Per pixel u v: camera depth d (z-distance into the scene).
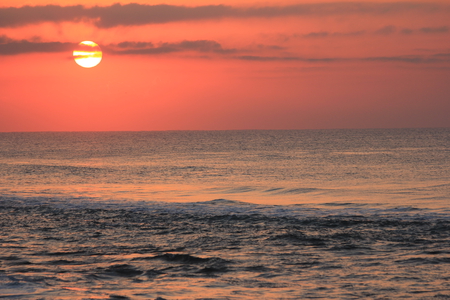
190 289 9.10
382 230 16.06
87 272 10.64
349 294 8.80
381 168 55.56
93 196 28.80
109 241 14.63
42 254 12.71
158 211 21.31
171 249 13.40
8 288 8.76
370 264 11.36
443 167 55.69
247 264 11.45
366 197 27.92
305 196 29.39
